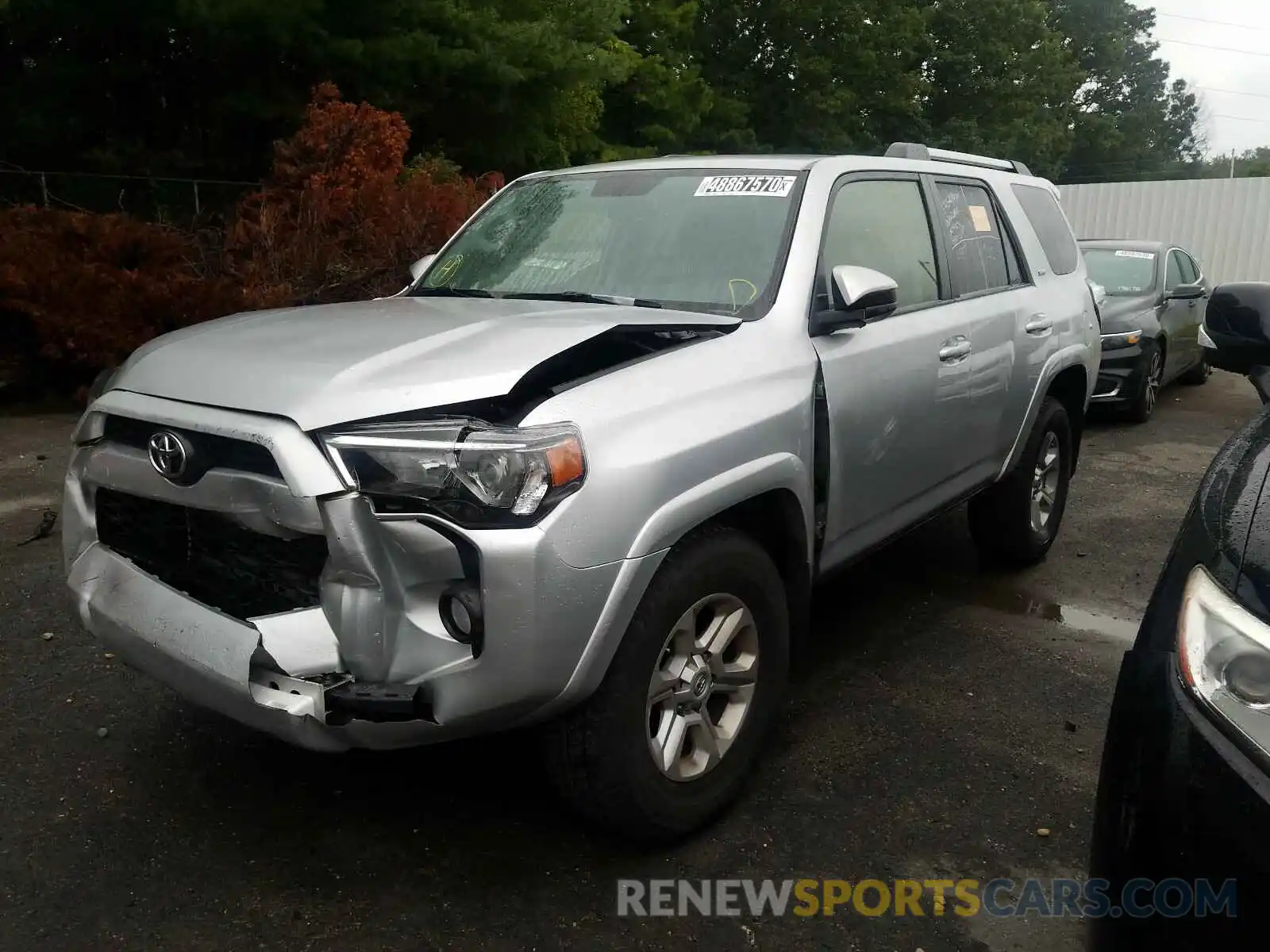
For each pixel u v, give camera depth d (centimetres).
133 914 271
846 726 378
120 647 284
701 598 289
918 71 2914
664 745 289
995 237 490
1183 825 185
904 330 389
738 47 2434
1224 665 191
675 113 2025
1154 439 912
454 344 281
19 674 398
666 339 308
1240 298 294
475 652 246
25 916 268
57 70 1102
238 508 255
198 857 294
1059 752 362
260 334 302
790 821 317
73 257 866
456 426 245
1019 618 488
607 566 254
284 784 331
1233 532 206
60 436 773
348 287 907
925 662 436
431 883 286
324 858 295
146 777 333
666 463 268
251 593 267
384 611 246
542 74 1270
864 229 390
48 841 299
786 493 320
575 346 279
